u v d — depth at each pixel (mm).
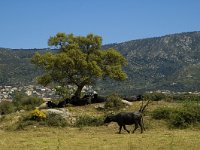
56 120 37000
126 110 42188
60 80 50906
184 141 23641
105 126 35375
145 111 39312
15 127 36688
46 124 36750
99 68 49219
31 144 24500
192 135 26875
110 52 51312
